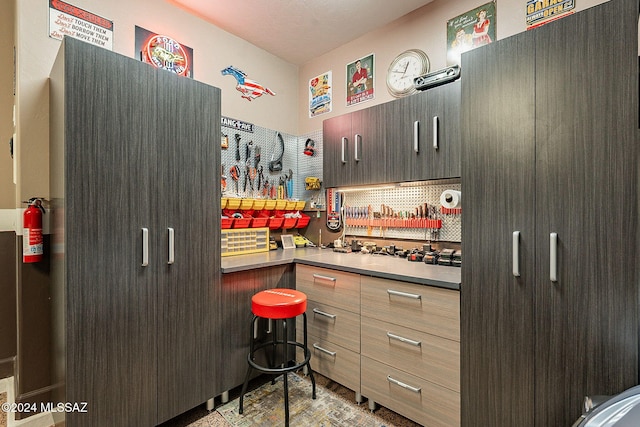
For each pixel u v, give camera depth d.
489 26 2.05
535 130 1.32
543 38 1.30
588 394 1.21
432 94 1.95
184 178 1.73
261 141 2.89
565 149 1.25
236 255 2.44
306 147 3.12
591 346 1.20
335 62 2.95
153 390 1.60
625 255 1.14
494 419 1.42
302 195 3.21
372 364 1.83
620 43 1.14
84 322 1.38
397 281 1.72
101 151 1.43
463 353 1.50
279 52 3.00
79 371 1.37
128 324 1.51
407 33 2.44
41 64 1.73
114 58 1.47
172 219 1.67
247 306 2.04
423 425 1.62
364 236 2.71
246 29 2.62
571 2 1.77
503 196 1.41
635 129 1.11
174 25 2.29
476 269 1.47
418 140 2.02
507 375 1.39
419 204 2.36
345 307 1.97
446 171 1.89
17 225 1.74
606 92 1.17
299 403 1.92
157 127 1.62
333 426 1.71
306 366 2.15
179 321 1.70
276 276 2.22
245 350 2.04
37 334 1.75
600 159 1.18
